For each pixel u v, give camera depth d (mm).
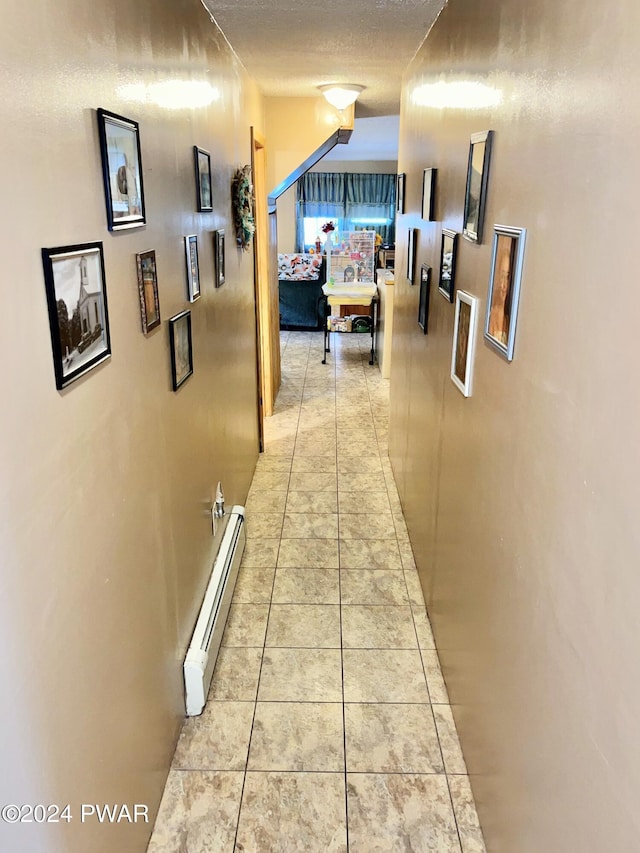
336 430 4758
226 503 2848
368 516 3445
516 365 1321
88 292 1150
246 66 3379
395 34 2695
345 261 7219
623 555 837
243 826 1704
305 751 1941
